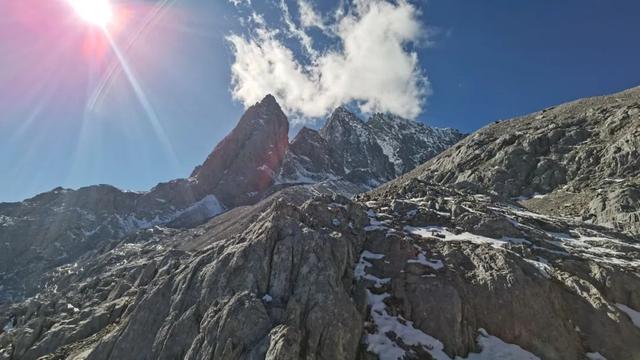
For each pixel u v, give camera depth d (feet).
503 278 103.04
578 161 300.20
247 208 601.21
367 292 103.09
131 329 101.86
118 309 138.62
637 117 297.12
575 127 339.57
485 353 90.48
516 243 129.18
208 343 86.63
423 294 100.42
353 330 87.71
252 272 99.86
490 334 95.14
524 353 90.53
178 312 99.91
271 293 96.27
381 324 94.53
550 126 355.56
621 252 134.72
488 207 164.14
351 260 112.27
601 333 94.22
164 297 106.93
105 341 102.68
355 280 107.34
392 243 119.96
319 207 132.87
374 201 176.14
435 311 96.22
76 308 182.19
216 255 113.50
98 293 191.83
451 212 150.00
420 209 151.84
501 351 90.74
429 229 139.44
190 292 103.14
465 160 382.63
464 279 106.32
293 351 78.18
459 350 90.17
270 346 79.77
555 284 105.29
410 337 91.56
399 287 103.81
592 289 103.81
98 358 99.55
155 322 101.91
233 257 105.40
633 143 271.69
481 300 99.96
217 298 96.73
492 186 322.75
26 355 133.80
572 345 91.71
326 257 102.63
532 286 100.83
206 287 101.30
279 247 104.83
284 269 100.12
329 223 127.85
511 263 106.83
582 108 380.78
